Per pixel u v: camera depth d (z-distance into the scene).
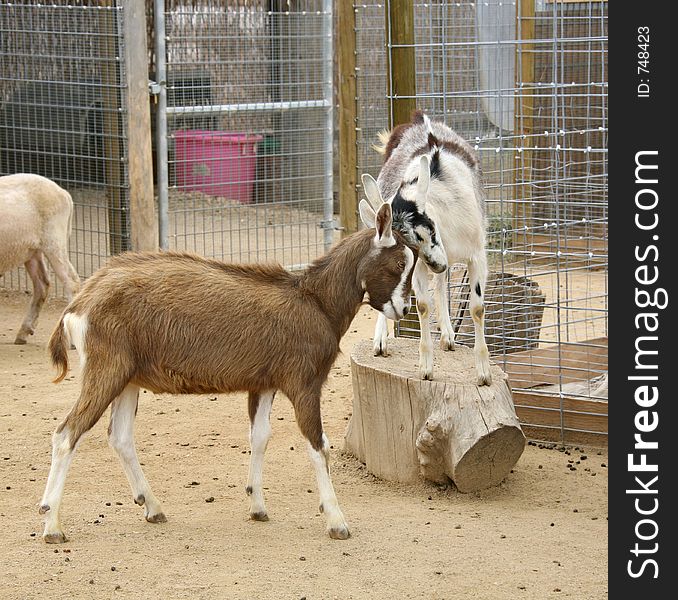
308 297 5.56
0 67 12.02
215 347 5.43
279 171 13.23
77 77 11.36
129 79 10.89
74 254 12.30
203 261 5.65
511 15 12.99
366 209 5.71
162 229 11.88
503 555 5.36
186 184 12.57
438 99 12.73
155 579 4.98
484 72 12.94
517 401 7.64
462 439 6.17
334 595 4.83
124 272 5.49
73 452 5.42
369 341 7.62
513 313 9.02
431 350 6.42
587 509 6.19
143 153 11.10
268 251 13.32
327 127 13.32
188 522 5.84
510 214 11.85
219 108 12.34
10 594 4.79
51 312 11.41
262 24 12.81
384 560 5.27
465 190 6.22
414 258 5.58
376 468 6.73
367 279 5.50
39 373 9.10
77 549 5.37
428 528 5.77
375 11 12.96
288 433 7.67
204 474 6.76
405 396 6.44
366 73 12.98
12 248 9.63
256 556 5.30
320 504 5.62
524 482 6.68
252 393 5.83
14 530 5.66
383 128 13.27
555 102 8.24
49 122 11.70
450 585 4.96
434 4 12.63
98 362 5.35
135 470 5.78
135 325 5.37
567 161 13.58
